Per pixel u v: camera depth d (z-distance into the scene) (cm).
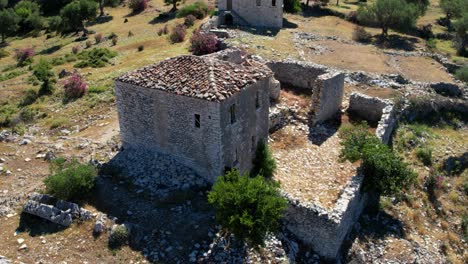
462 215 2619
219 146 2072
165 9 7906
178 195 2119
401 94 3525
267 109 2441
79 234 1903
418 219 2455
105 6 8819
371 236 2242
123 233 1866
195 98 2036
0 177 2409
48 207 1998
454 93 3800
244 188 1784
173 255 1820
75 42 6631
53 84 4225
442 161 2962
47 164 2548
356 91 3603
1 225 1980
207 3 7644
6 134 2933
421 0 6950
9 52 6900
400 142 3055
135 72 2336
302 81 3525
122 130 2444
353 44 5044
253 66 2438
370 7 6097
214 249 1848
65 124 3256
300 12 6681
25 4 9519
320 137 2952
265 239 1938
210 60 2283
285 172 2541
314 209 1981
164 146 2302
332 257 2005
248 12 5462
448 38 6106
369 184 2297
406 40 5594
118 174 2288
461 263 2238
